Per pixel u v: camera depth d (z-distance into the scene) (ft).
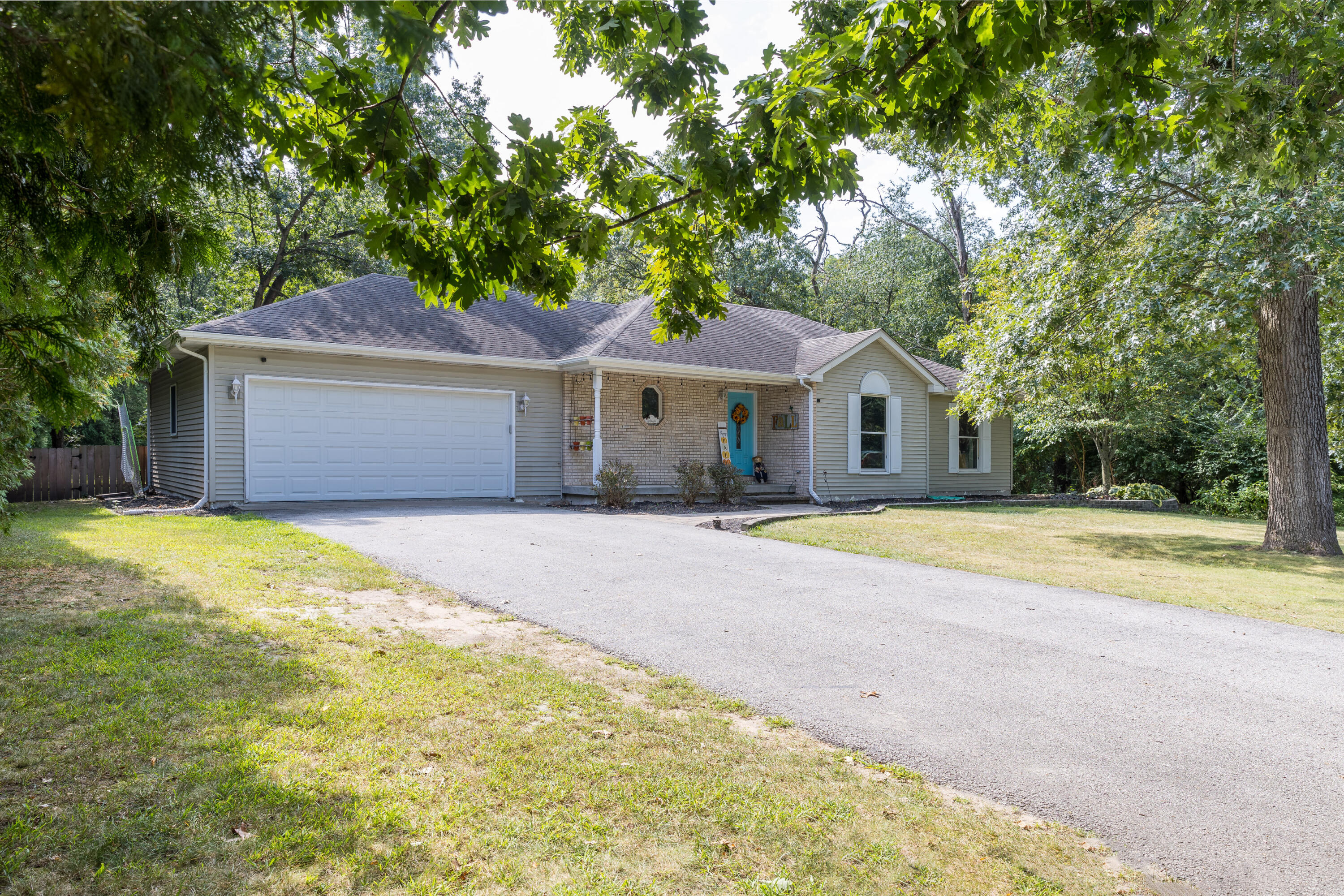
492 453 52.95
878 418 64.69
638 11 11.07
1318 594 27.40
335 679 14.28
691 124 10.95
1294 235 32.99
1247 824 10.43
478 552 28.91
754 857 9.14
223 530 32.94
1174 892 8.85
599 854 9.06
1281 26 15.21
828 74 10.62
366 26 7.80
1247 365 54.95
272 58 8.82
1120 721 14.12
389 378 48.75
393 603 20.97
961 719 14.01
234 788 10.01
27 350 10.43
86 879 8.02
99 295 11.14
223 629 17.13
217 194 8.82
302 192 79.15
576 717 13.25
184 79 6.25
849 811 10.37
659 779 11.06
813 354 63.93
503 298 12.01
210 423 43.09
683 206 12.98
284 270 87.61
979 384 47.67
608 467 53.21
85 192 9.27
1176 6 13.76
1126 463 84.38
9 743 10.97
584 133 12.03
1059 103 31.63
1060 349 42.68
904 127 13.69
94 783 9.98
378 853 8.82
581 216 12.00
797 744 12.73
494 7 8.18
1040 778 11.69
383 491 48.73
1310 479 40.11
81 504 50.52
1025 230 45.57
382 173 9.61
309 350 44.91
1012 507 63.67
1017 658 17.94
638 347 55.26
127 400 67.77
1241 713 14.65
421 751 11.51
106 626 16.84
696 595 23.36
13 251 9.92
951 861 9.29
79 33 5.62
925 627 20.58
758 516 45.62
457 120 9.98
